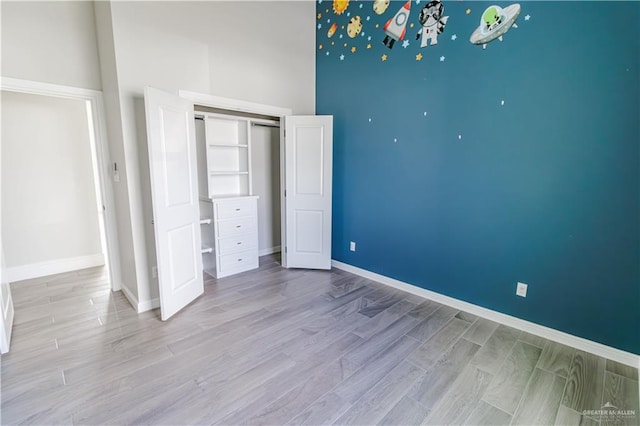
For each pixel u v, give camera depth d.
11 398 1.75
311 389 1.86
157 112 2.50
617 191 2.06
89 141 3.93
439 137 2.91
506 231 2.58
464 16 2.63
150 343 2.32
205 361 2.11
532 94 2.33
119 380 1.91
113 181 3.08
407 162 3.19
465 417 1.66
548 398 1.80
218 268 3.66
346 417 1.65
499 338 2.44
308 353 2.22
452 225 2.91
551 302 2.40
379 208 3.51
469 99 2.67
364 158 3.59
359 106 3.59
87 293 3.24
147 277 2.88
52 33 2.71
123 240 3.06
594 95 2.08
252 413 1.67
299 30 3.91
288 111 3.92
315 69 4.12
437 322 2.69
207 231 3.74
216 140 3.86
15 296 3.15
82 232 3.98
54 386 1.85
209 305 2.97
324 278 3.71
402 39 3.10
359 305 3.00
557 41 2.19
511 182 2.51
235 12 3.34
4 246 3.46
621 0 1.93
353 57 3.60
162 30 2.82
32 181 3.59
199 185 3.79
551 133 2.28
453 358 2.18
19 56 2.57
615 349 2.16
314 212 3.89
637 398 1.80
